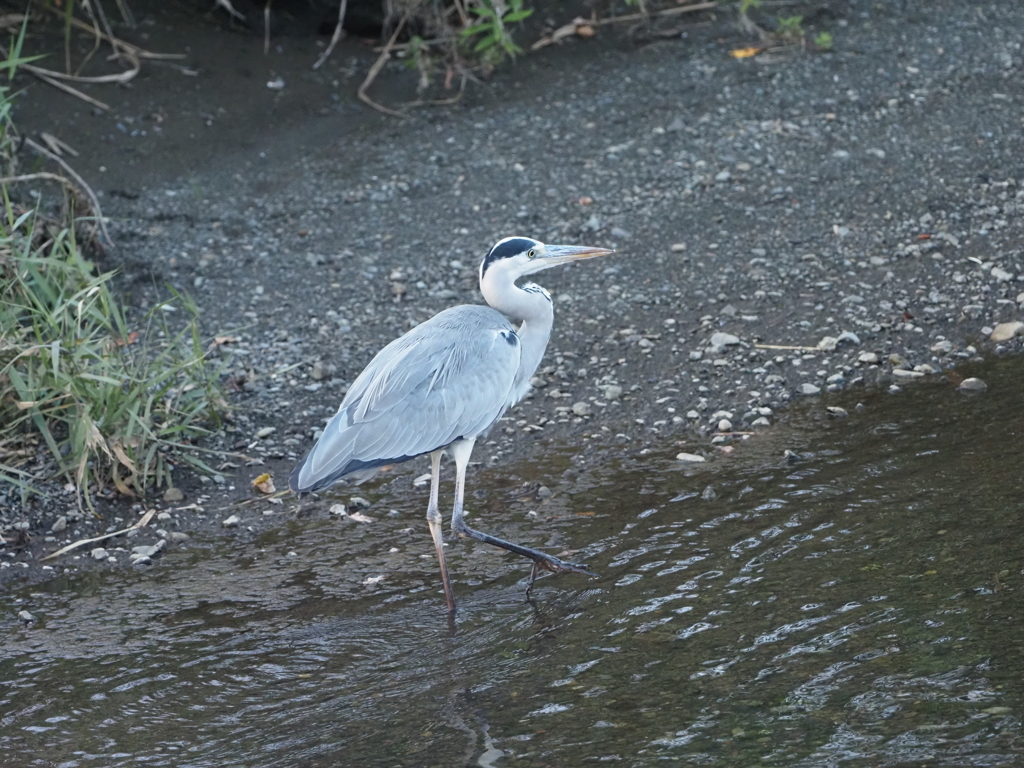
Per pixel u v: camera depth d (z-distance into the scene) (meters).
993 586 7.89
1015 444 10.15
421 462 11.62
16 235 12.84
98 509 10.78
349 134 17.73
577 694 7.34
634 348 13.09
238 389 12.66
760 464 10.57
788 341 12.93
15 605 9.35
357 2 19.39
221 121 17.59
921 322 13.01
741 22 20.11
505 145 17.41
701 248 14.86
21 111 16.89
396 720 7.31
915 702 6.75
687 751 6.56
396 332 13.51
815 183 15.94
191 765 7.00
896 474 9.91
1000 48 19.03
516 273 9.85
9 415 11.49
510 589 9.03
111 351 11.74
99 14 18.91
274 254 15.16
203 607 9.13
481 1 18.77
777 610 8.01
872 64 18.84
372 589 9.26
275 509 10.75
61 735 7.45
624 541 9.45
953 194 15.39
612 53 19.73
